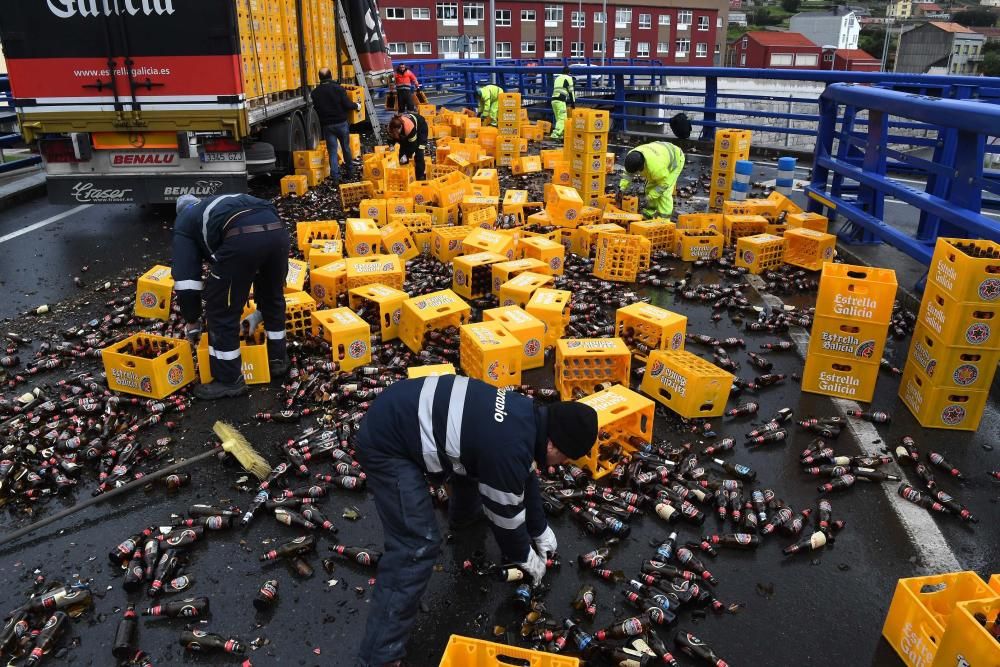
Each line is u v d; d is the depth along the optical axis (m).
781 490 4.13
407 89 17.80
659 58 73.75
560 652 3.05
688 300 7.07
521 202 9.67
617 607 3.31
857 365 5.04
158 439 4.61
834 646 3.09
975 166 5.54
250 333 5.48
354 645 3.10
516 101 15.74
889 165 10.40
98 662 3.03
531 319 5.54
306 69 12.69
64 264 8.23
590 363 5.14
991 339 4.42
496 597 3.36
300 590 3.41
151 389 5.01
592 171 10.34
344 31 15.21
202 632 3.12
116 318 6.35
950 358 4.52
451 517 3.77
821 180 9.46
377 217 9.15
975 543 3.70
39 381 5.42
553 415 2.86
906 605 2.97
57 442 4.48
